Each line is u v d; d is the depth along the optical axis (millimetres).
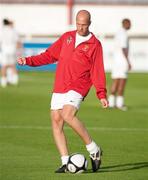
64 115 25938
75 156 26562
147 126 42156
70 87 26016
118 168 27953
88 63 26109
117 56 52344
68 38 26250
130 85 72438
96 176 26047
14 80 70625
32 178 25625
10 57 69938
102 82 26109
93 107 52812
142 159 30328
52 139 35969
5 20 70188
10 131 39062
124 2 116188
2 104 53562
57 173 26578
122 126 41938
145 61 90438
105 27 116000
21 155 30984
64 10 115500
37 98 57938
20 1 114812
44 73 85188
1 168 27750
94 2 115500
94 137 37125
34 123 42625
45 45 85062
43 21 115625
